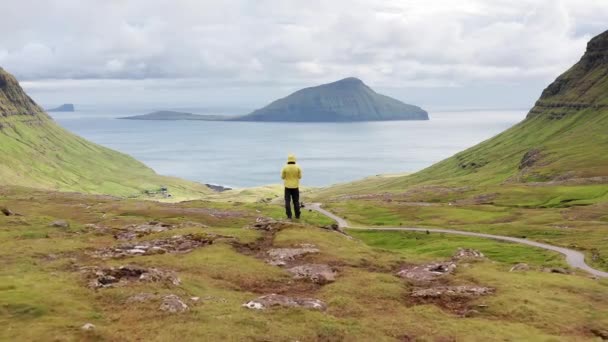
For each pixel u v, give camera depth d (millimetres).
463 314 33000
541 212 156375
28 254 43125
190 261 41625
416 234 125625
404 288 37812
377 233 130250
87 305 28500
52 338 23047
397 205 190000
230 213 123375
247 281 37781
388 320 30609
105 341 23750
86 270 35969
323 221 148875
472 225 138250
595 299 36469
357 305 32875
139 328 25812
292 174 61688
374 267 44219
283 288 36938
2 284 30188
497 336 28641
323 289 36375
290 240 50938
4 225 68438
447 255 92125
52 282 31938
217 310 29312
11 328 23812
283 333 26750
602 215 140875
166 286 33000
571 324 31141
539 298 35281
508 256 92750
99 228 63844
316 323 28594
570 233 117000
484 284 38781
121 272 35094
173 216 113938
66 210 118562
